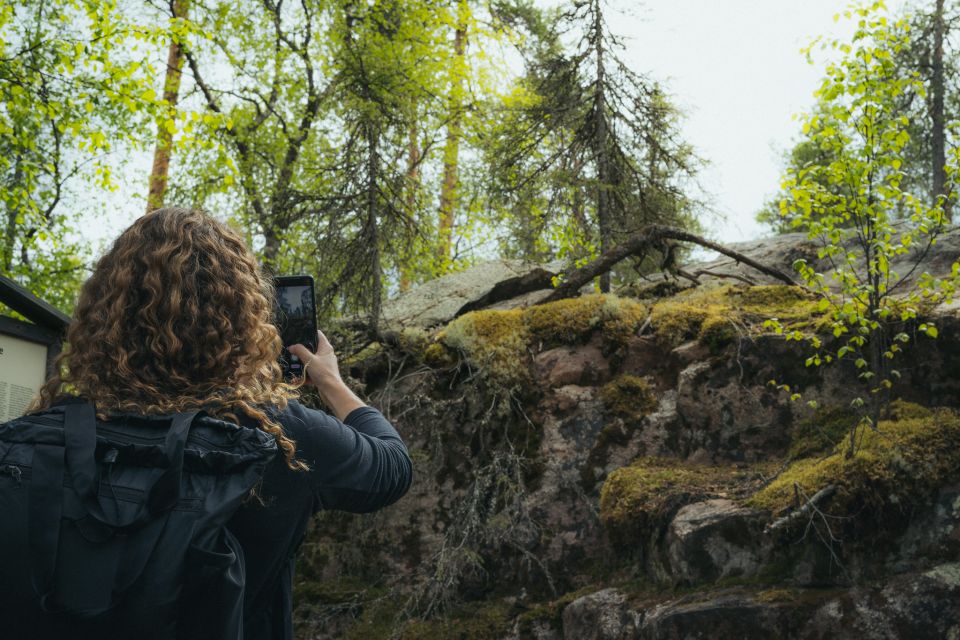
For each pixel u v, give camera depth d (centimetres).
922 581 402
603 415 590
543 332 639
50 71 893
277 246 888
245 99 1335
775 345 560
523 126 921
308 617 578
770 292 655
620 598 480
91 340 134
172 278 135
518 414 614
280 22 1362
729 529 451
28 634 116
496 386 621
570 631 494
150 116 879
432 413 622
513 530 559
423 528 600
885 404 496
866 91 479
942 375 511
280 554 137
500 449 600
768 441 545
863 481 431
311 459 139
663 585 476
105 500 117
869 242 483
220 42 1250
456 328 657
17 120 929
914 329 523
